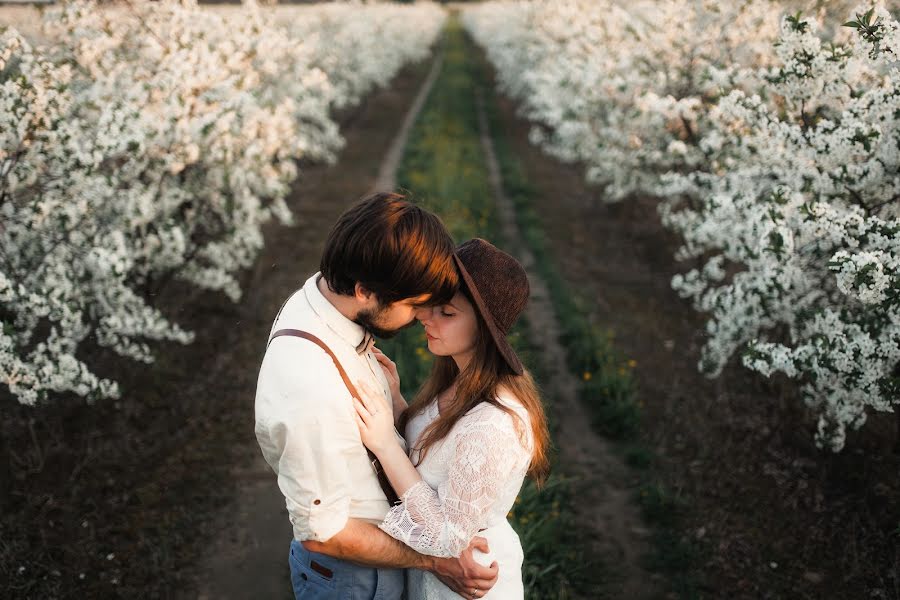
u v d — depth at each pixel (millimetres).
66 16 4527
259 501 3793
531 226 8695
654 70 6613
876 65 3463
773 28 5707
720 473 4066
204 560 3355
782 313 3715
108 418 4344
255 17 5906
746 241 3963
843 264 2744
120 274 3668
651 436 4465
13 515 3447
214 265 5773
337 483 1431
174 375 4980
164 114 4371
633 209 8961
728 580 3273
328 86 6895
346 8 17688
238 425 4484
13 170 3494
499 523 1735
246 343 5617
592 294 6816
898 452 4074
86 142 3682
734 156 4738
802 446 4234
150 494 3758
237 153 5137
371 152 13086
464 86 21422
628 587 3227
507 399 1575
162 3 5109
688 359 5500
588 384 4930
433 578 1688
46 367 3314
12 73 3643
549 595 3059
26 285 3637
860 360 2996
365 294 1438
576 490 3947
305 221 9008
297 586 1695
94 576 3176
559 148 10258
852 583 3238
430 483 1596
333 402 1425
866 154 3346
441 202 8867
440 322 1578
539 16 13180
